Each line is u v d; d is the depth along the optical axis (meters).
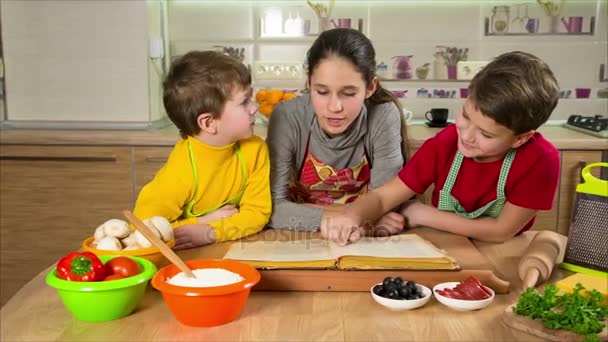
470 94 1.27
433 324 1.03
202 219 1.50
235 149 1.52
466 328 1.01
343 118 1.48
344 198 1.84
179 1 3.16
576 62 3.17
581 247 1.27
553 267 1.28
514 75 1.22
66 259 1.07
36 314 1.07
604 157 2.68
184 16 3.17
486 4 3.13
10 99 2.89
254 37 3.19
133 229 1.32
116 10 2.80
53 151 2.74
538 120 1.26
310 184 1.78
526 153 1.45
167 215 1.47
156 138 2.71
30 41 2.84
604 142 2.66
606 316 1.00
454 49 3.18
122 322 1.04
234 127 1.43
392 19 3.16
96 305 1.02
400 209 1.59
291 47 3.19
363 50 1.45
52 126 2.90
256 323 1.04
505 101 1.21
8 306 1.11
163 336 0.99
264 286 1.17
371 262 1.18
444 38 3.17
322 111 1.48
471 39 3.17
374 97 1.71
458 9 3.14
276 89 3.21
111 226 1.22
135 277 1.04
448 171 1.55
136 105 2.87
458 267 1.18
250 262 1.19
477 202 1.55
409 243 1.34
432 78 3.21
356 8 3.15
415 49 3.18
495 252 1.41
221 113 1.41
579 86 3.19
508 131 1.26
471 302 1.07
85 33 2.83
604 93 3.18
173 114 1.45
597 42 3.15
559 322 0.98
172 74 1.44
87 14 2.81
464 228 1.50
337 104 1.45
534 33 3.15
